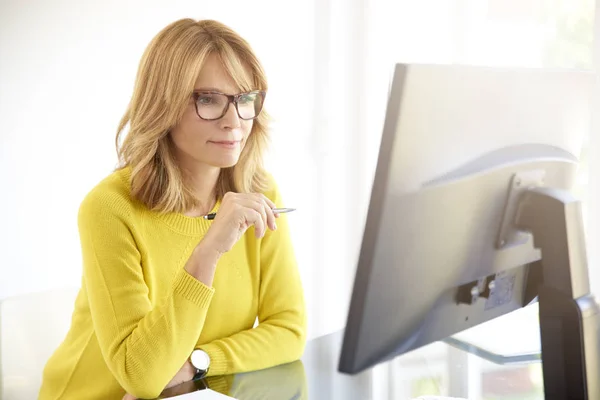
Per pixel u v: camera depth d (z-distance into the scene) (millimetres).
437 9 2945
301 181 3588
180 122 1554
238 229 1479
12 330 1754
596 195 2225
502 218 995
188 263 1474
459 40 2867
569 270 1025
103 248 1508
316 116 3506
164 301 1451
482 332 1543
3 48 3096
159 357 1406
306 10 3451
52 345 1798
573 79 1092
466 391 1284
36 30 3154
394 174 830
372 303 849
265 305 1723
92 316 1509
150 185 1585
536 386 1294
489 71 928
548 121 1052
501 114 957
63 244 3303
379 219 831
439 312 956
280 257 1750
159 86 1542
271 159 3615
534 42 2623
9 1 3094
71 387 1593
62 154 3262
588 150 2225
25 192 3205
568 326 1043
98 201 1540
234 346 1507
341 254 3527
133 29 3330
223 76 1546
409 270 878
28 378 1741
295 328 1641
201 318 1458
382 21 3197
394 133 822
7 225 3197
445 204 895
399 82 820
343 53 3387
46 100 3209
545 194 1018
